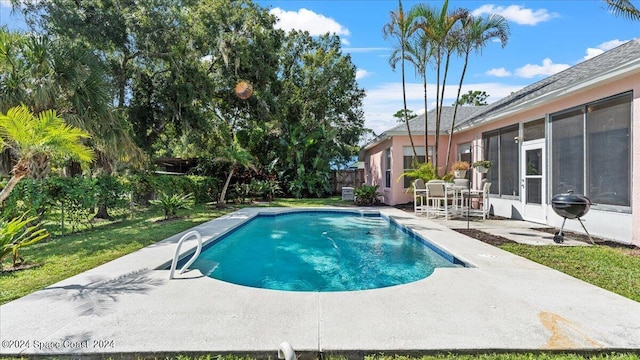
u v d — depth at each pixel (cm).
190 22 1517
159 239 661
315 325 275
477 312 300
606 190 637
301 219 1109
